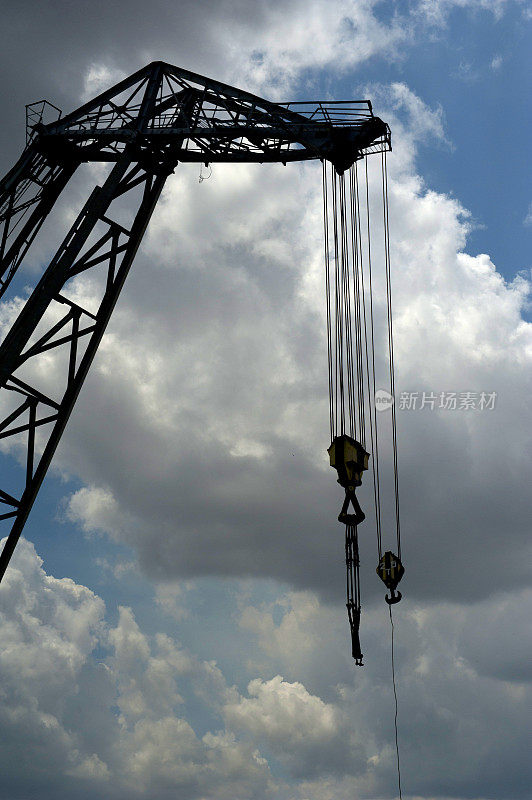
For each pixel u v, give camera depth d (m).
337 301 22.91
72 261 23.38
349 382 21.67
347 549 18.95
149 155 25.27
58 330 23.41
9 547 22.39
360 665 18.23
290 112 24.89
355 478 19.38
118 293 23.95
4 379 22.31
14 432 22.83
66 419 23.09
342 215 24.53
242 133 24.95
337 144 24.56
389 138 24.61
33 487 22.62
